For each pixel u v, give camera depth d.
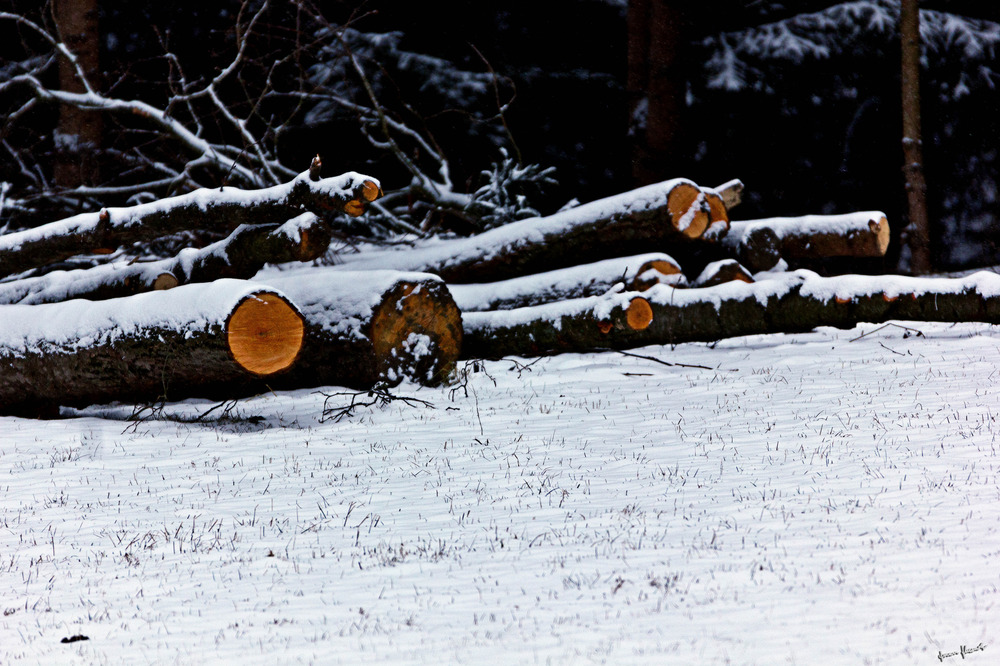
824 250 17.66
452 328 14.32
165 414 13.45
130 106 22.55
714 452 9.45
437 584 6.14
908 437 9.43
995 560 5.81
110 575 6.74
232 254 14.34
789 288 15.21
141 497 8.98
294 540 7.35
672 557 6.34
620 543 6.75
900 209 38.19
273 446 11.01
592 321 15.30
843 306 15.26
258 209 13.41
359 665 4.84
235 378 12.20
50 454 11.18
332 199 12.81
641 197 15.94
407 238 22.70
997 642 4.60
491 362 16.25
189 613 5.88
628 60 28.17
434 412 12.50
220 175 25.48
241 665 4.95
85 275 16.36
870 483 7.88
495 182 21.91
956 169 38.69
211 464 10.25
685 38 26.09
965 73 36.31
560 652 4.83
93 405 14.34
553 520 7.47
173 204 14.02
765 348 16.41
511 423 11.62
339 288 13.98
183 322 11.90
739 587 5.66
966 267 38.84
